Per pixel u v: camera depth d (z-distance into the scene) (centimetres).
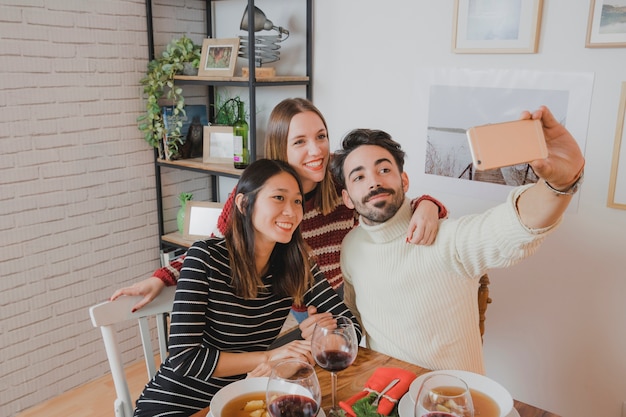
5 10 230
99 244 281
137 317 155
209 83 266
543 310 215
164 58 283
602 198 194
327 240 185
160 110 288
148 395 149
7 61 234
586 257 202
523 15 198
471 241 129
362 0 241
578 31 190
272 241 145
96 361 286
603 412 208
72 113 260
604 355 204
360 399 117
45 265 259
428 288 142
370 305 154
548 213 108
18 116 241
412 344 146
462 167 224
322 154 167
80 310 276
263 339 155
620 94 185
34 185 251
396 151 145
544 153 93
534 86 202
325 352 115
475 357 150
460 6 211
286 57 278
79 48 258
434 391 98
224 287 145
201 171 280
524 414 114
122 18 273
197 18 309
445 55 221
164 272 161
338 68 256
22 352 255
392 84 239
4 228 242
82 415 254
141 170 295
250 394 117
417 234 138
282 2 273
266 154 176
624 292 196
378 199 141
